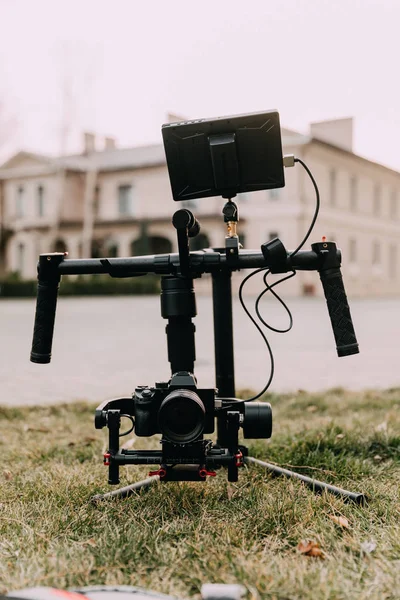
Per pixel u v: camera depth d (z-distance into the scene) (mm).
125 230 38219
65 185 40875
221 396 2936
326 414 4715
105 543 2143
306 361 8039
